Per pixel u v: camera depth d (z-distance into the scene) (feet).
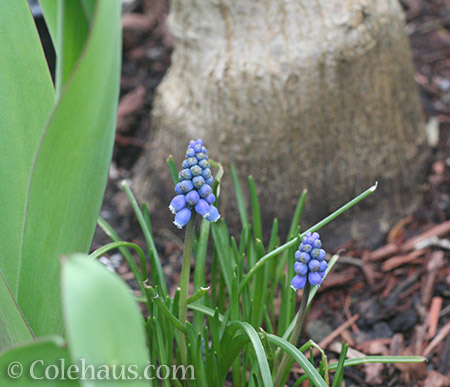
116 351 1.53
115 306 1.52
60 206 1.78
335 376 1.99
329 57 2.45
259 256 2.13
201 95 2.54
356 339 2.43
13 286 1.94
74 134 1.72
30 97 1.92
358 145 2.57
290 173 2.55
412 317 2.47
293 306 2.12
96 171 1.80
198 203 1.82
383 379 2.33
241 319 2.28
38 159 1.71
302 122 2.50
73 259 1.52
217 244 2.18
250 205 2.58
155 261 2.11
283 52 2.46
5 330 1.83
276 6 2.45
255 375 2.01
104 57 1.68
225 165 2.55
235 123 2.51
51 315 1.88
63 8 1.70
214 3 2.47
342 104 2.51
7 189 1.92
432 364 2.37
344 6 2.46
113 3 1.66
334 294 2.55
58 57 1.79
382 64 2.54
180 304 1.97
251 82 2.47
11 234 1.93
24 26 1.90
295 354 1.88
